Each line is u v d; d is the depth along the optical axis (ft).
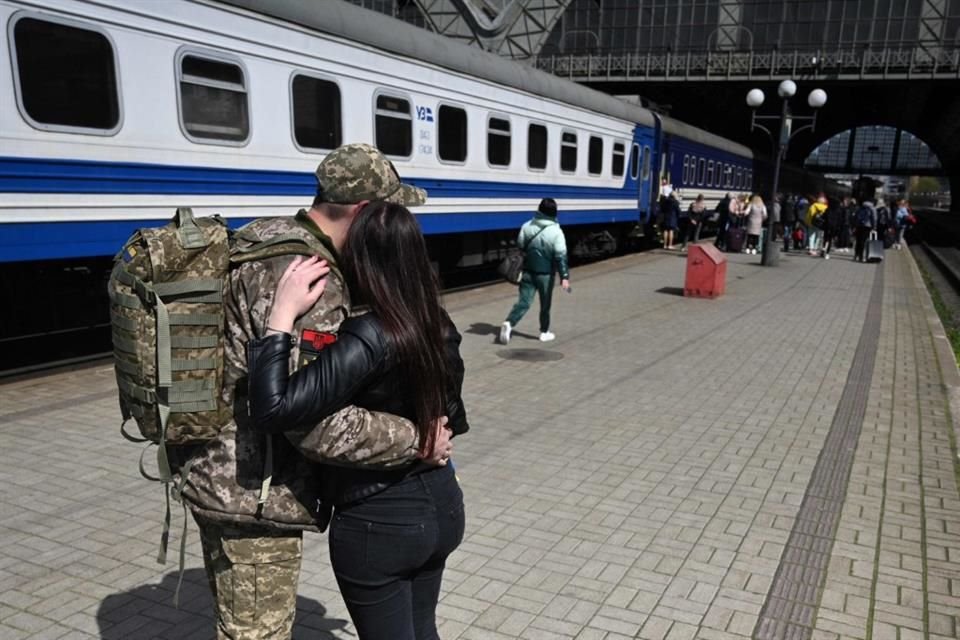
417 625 7.05
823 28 162.09
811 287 48.34
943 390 23.40
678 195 78.64
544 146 47.19
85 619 10.48
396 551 6.42
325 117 29.50
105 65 21.47
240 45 25.48
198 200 24.63
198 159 24.41
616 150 58.70
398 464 6.18
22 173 19.72
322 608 10.85
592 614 10.82
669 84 159.74
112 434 17.85
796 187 152.56
